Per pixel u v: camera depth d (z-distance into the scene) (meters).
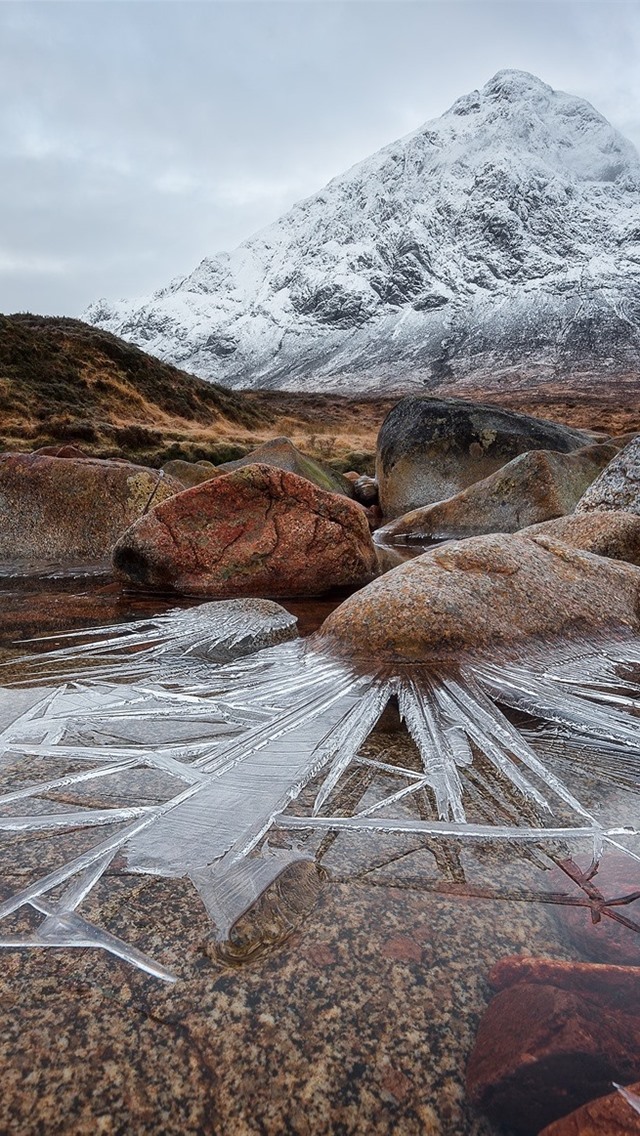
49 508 7.57
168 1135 0.90
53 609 4.88
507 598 3.28
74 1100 0.94
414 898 1.37
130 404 30.33
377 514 14.23
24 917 1.30
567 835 1.59
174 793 1.81
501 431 12.82
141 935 1.25
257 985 1.14
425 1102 0.94
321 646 3.18
